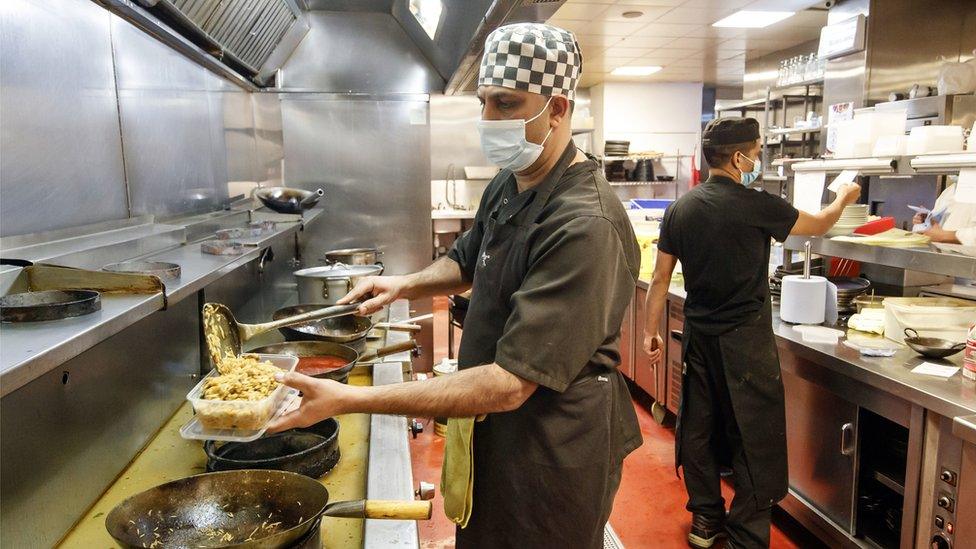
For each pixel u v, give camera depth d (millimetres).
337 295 2602
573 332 1135
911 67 4863
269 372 1443
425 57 4902
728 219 2160
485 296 1383
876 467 2205
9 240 1485
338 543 1176
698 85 9328
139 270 1374
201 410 1261
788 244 2963
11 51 1538
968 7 4867
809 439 2426
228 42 3334
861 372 2070
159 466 1498
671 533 2643
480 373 1132
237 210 3461
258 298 3086
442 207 7113
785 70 6484
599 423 1320
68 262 1448
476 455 1389
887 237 2441
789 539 2582
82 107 1879
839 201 2438
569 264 1150
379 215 4863
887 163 2320
